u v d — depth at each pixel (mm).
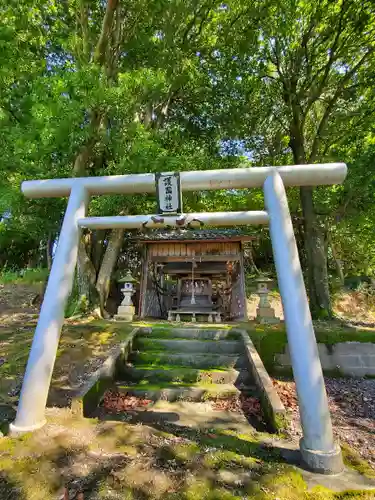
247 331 5668
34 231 8016
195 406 3758
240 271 8789
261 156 11438
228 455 2459
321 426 2361
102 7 7250
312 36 8172
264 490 2008
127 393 4020
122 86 5023
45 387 2871
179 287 9805
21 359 4832
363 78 8172
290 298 2711
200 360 4828
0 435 2689
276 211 3002
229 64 8883
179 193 3215
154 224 3262
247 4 7852
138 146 5266
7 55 5188
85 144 5859
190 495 1947
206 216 3191
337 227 8859
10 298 9883
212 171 3215
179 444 2615
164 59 7137
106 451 2467
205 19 8344
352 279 13398
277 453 2555
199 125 10641
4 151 5242
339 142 8742
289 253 2842
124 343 4961
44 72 6250
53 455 2367
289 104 8570
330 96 8898
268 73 9117
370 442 2963
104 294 8094
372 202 7219
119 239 8883
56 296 3043
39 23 6770
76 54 6066
